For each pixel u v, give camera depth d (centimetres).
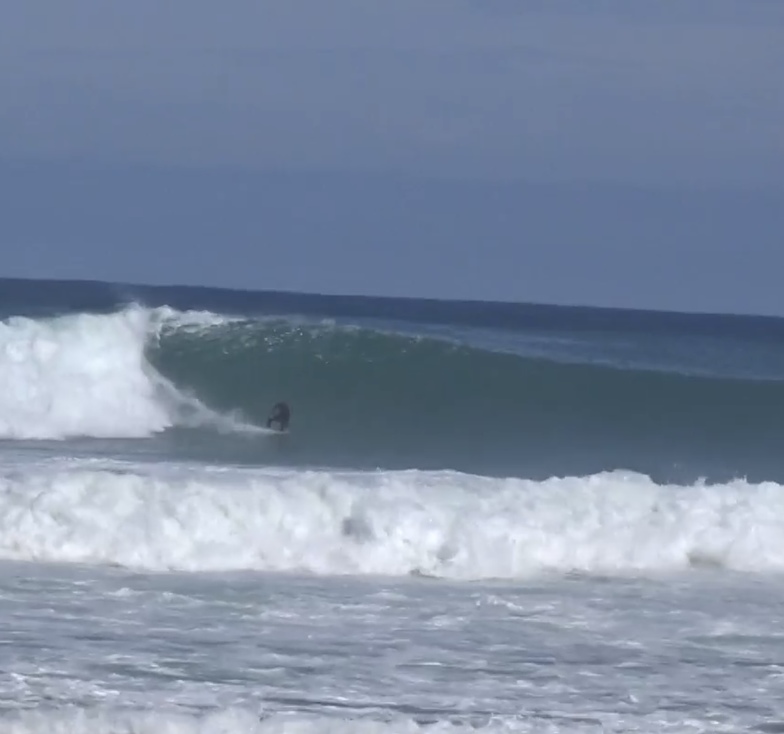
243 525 5216
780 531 5556
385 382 9806
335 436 9031
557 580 5150
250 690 3744
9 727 3353
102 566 5022
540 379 9962
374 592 4844
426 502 5500
